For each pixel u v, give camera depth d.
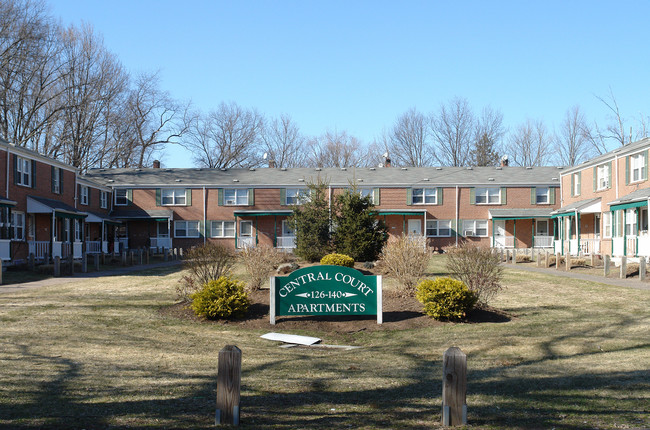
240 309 12.43
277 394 6.40
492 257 13.62
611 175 31.17
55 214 29.64
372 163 65.69
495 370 7.74
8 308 13.29
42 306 13.66
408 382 7.05
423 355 9.05
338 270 12.06
